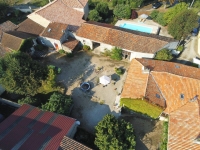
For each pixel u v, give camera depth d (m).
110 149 25.66
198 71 36.22
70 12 50.50
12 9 61.53
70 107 34.34
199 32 47.31
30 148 24.84
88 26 44.88
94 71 42.31
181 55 44.78
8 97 37.97
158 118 33.88
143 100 30.98
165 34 49.84
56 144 25.52
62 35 43.50
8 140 25.83
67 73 42.16
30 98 34.25
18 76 33.16
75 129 30.75
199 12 55.75
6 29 46.53
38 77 35.28
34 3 66.56
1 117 34.09
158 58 40.28
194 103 31.27
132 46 40.91
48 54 46.09
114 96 37.62
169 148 27.03
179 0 57.59
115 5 61.28
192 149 25.92
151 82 33.66
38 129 27.41
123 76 40.97
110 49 43.72
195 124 28.52
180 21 42.16
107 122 27.77
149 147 30.89
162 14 51.91
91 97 37.66
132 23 53.53
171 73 34.38
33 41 45.28
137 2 57.12
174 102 32.19
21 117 29.30
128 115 34.78
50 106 31.39
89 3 62.72
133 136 27.89
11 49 42.06
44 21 47.19
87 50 46.56
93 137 30.67
